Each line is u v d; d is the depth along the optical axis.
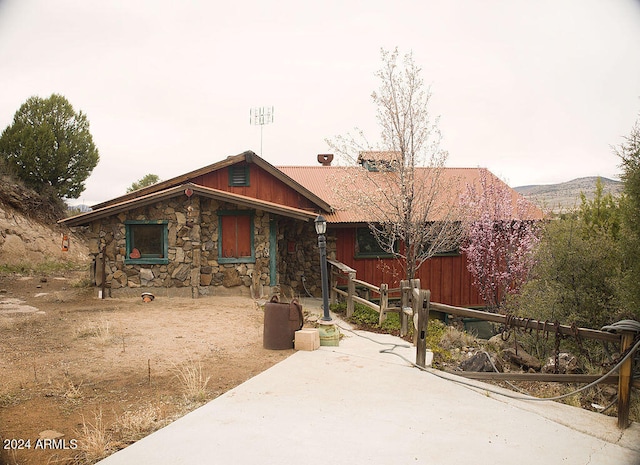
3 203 19.09
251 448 4.11
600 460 4.09
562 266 9.24
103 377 5.86
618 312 8.17
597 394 6.61
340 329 9.45
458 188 14.70
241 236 12.30
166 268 11.95
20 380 5.60
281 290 13.48
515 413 5.12
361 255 14.49
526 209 14.45
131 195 13.42
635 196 6.99
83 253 22.25
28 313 9.67
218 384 5.80
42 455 3.86
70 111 23.59
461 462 3.99
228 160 13.61
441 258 14.91
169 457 3.91
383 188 13.19
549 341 8.87
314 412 4.95
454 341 9.20
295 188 13.91
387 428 4.61
